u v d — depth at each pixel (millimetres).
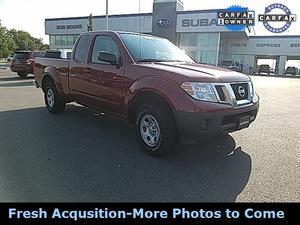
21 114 7262
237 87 4367
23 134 5504
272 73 44562
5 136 5367
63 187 3441
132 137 5414
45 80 7277
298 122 7246
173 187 3504
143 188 3465
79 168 3977
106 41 5391
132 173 3857
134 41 5199
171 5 40062
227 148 4934
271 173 3961
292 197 3322
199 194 3357
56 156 4395
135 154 4539
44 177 3688
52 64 6879
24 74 19297
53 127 6027
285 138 5668
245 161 4383
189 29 39938
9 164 4070
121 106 4918
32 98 9961
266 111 8867
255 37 45875
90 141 5133
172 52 5574
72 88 6203
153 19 41219
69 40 49469
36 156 4383
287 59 45188
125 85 4750
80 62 5879
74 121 6543
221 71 4527
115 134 5586
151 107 4301
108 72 5090
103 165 4094
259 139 5559
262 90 15961
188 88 3949
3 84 14742
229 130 4234
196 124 3879
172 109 4043
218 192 3408
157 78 4270
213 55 40281
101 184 3535
